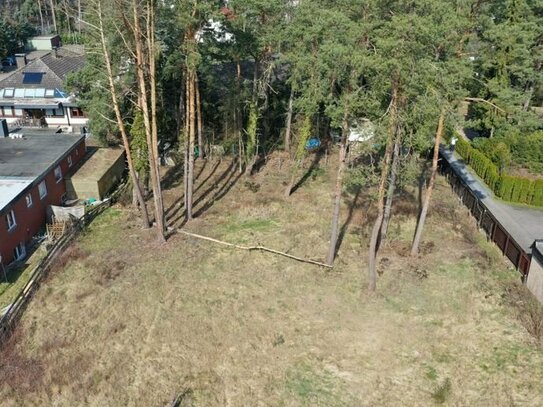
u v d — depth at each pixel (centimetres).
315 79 2611
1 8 8094
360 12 2083
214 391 1759
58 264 2516
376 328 2067
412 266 2477
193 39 2567
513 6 3306
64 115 4659
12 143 3456
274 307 2189
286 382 1800
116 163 3619
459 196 3312
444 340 2000
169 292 2288
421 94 1986
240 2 2941
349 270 2450
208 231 2834
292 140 4044
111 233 2845
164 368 1855
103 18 2658
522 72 3353
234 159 3881
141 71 2480
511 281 2378
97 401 1717
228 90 3697
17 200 2653
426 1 1805
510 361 1880
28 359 1909
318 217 2966
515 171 3675
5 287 2423
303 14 2605
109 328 2058
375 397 1739
